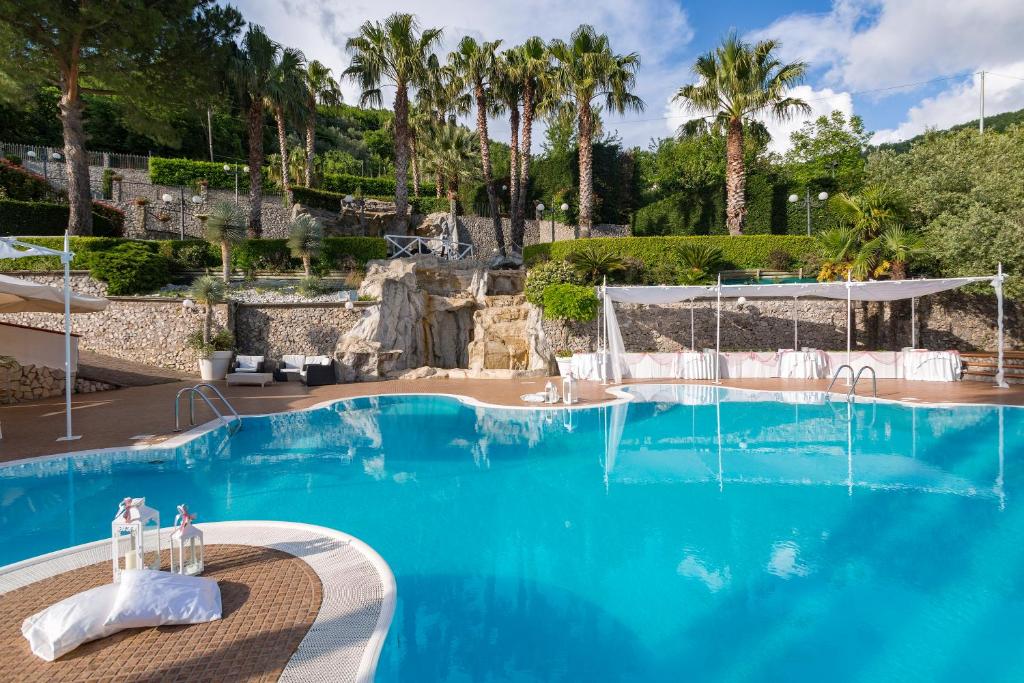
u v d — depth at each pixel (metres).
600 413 13.46
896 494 7.46
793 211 30.70
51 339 15.43
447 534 6.27
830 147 42.00
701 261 23.62
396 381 19.17
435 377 19.83
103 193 29.16
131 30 20.48
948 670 3.81
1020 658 3.94
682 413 13.34
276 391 16.89
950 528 6.30
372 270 22.92
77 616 3.72
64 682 3.32
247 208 32.47
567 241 25.91
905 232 20.75
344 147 56.59
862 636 4.24
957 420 11.95
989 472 8.38
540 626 4.38
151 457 9.45
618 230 39.66
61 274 19.52
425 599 4.79
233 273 23.75
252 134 27.06
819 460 9.20
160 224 29.62
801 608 4.67
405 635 4.22
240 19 25.14
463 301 23.14
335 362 19.23
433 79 28.27
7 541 5.93
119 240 21.36
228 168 32.84
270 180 38.88
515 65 29.27
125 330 19.34
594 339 21.47
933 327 22.28
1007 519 6.54
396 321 21.20
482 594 4.90
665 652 4.04
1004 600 4.76
